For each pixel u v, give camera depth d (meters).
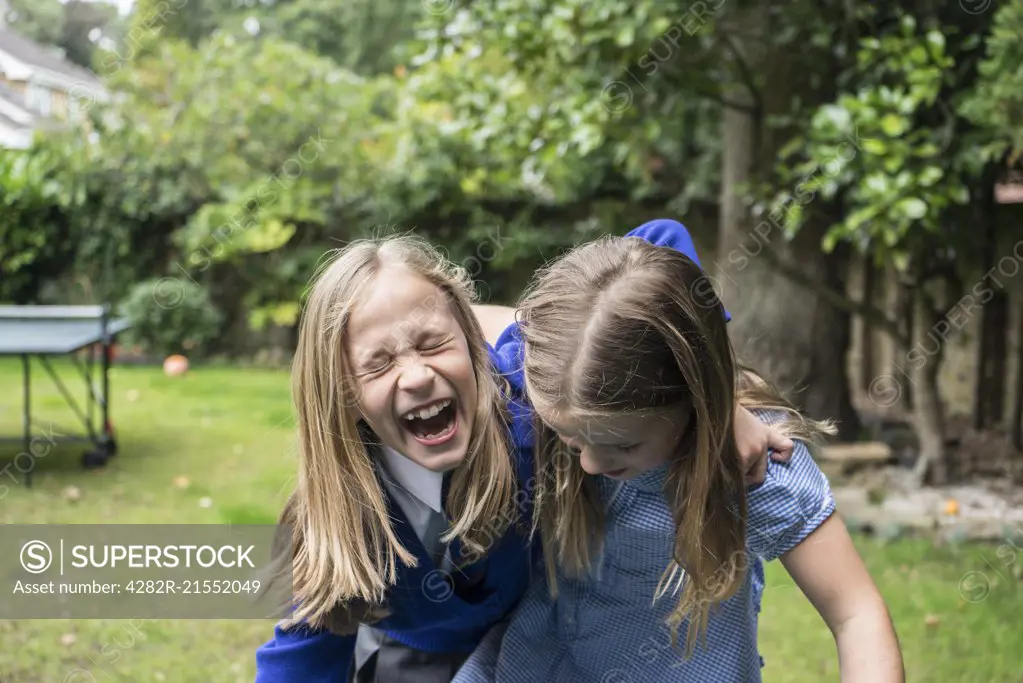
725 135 5.18
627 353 1.23
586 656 1.58
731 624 1.50
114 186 8.01
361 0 9.86
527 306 1.38
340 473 1.39
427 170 7.32
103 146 7.82
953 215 4.45
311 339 1.38
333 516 1.40
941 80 4.15
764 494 1.39
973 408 5.43
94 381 7.23
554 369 1.28
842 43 4.33
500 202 7.65
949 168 4.06
